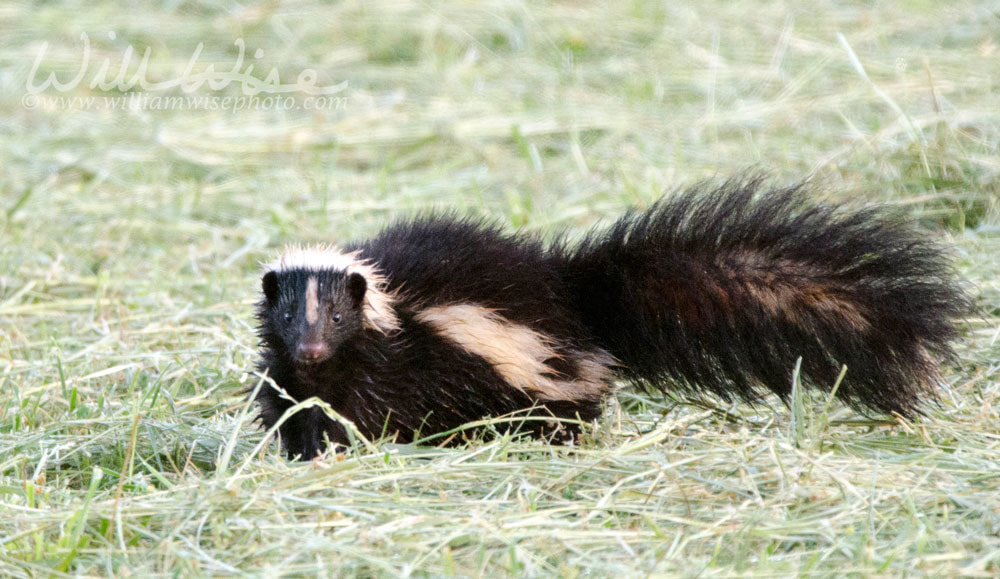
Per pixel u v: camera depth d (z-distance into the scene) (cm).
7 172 2050
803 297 1165
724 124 2125
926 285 1148
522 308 1178
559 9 2625
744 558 876
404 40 2559
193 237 1847
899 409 1152
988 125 1859
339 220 1875
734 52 2412
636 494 977
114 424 1191
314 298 1130
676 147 2038
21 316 1571
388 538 897
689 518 939
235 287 1647
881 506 956
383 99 2336
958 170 1750
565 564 869
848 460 1037
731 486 986
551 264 1231
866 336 1148
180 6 2739
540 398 1171
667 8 2600
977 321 1420
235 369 1356
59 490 1049
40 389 1288
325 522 935
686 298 1191
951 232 1675
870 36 2356
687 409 1257
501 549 895
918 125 1825
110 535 920
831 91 2162
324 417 1166
